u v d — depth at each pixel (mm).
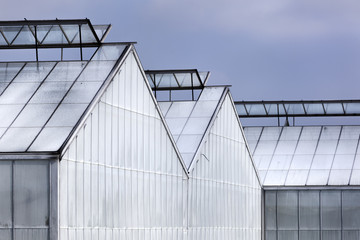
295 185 69312
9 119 38719
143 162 45562
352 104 75750
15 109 39500
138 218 44500
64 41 45906
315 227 68812
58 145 36406
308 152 72312
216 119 59156
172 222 49750
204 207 55688
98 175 39781
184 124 57875
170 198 49562
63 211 36094
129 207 43375
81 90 40656
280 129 75438
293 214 69250
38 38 46219
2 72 42844
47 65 43219
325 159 71250
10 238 35625
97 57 43500
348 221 68250
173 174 50219
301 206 69250
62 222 35969
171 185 49844
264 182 70062
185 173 52250
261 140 74500
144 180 45625
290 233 69250
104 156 40531
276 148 73438
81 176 37969
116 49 43875
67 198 36500
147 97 46406
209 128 57312
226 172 60969
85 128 38625
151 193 46625
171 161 49875
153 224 46719
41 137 37125
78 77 41844
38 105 39656
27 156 35719
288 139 74188
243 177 65062
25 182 35719
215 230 57875
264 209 69750
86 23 45031
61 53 46031
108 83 41250
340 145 72562
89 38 45188
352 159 70688
